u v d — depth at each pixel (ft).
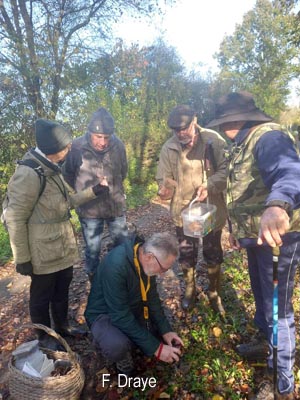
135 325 8.01
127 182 35.60
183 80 63.98
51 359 8.14
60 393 7.11
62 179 8.91
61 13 31.48
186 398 8.00
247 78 96.63
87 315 8.75
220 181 9.80
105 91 36.50
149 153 40.88
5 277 17.02
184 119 9.38
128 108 42.55
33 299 9.06
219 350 9.35
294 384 7.61
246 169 6.88
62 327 10.23
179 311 11.50
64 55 31.09
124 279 7.89
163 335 8.82
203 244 10.66
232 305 11.51
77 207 11.88
